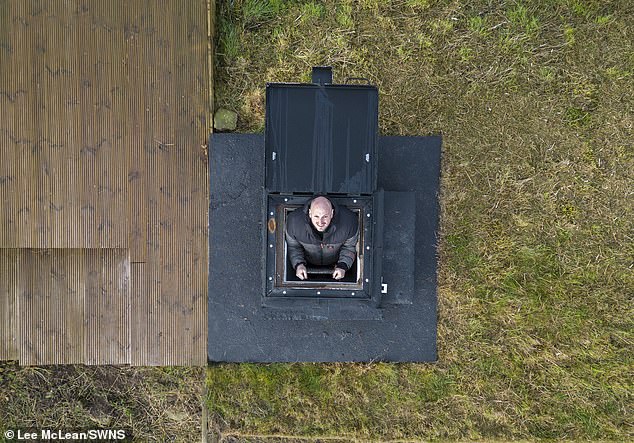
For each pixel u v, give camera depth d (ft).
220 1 17.22
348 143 14.02
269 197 13.85
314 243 13.57
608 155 16.96
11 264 16.52
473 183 16.94
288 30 17.19
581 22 17.07
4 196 16.35
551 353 16.66
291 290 13.98
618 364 16.58
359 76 17.12
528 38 17.08
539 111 17.03
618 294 16.79
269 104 13.98
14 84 16.37
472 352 16.71
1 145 16.35
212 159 16.56
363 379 16.57
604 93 17.02
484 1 17.13
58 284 16.53
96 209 16.42
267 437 16.63
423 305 16.62
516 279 16.84
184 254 16.49
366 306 14.38
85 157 16.42
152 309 16.48
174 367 17.08
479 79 17.08
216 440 16.57
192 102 16.56
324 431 16.44
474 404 16.55
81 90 16.42
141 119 16.48
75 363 16.61
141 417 17.16
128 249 16.49
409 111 17.07
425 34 17.15
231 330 16.48
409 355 16.56
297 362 16.60
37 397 17.10
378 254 14.26
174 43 16.49
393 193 16.14
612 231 16.88
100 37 16.46
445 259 16.81
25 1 16.37
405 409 16.51
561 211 16.96
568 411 16.52
